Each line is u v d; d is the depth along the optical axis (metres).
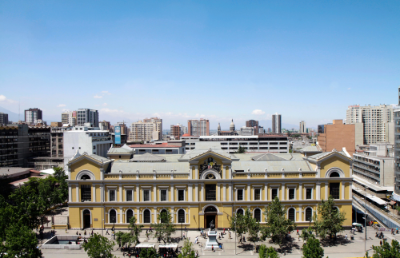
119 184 79.38
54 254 65.50
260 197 80.25
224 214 79.50
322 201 73.56
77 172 79.56
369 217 94.50
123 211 79.50
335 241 72.50
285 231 66.25
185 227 79.69
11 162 160.00
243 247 69.50
